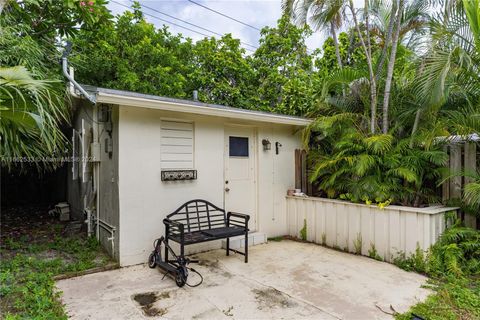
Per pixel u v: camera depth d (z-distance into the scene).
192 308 2.65
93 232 4.86
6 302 2.60
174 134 4.21
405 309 2.62
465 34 3.99
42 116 1.94
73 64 5.99
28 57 4.05
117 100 3.36
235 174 5.03
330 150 5.48
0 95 1.92
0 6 2.50
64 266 3.56
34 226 5.89
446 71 3.61
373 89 4.67
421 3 4.95
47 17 4.77
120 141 3.71
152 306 2.68
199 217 4.18
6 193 8.30
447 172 4.00
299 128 5.76
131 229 3.79
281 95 9.62
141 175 3.88
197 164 4.40
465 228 3.80
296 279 3.34
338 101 5.34
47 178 8.91
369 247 4.17
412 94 4.52
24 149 2.75
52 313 2.46
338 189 4.83
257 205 5.23
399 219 3.84
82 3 4.48
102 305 2.69
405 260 3.75
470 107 3.93
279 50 10.19
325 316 2.51
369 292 2.99
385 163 4.25
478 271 3.40
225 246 4.60
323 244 4.83
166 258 3.64
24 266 3.53
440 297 2.83
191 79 9.73
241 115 4.45
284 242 5.06
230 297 2.88
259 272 3.56
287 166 5.66
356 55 7.60
